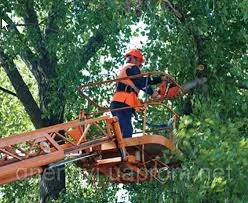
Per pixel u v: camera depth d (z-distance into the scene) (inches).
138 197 1217.4
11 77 1301.7
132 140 908.6
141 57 968.9
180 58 1099.3
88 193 1353.3
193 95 1085.8
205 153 890.7
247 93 1090.1
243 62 1084.5
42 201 1305.4
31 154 792.9
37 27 1208.8
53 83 1186.6
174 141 944.9
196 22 1071.6
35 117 1300.4
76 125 844.0
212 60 1083.3
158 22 1088.8
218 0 1066.1
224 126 914.7
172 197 992.9
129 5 1087.0
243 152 868.6
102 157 935.0
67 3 1151.6
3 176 773.9
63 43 1136.8
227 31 1093.1
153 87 1018.7
